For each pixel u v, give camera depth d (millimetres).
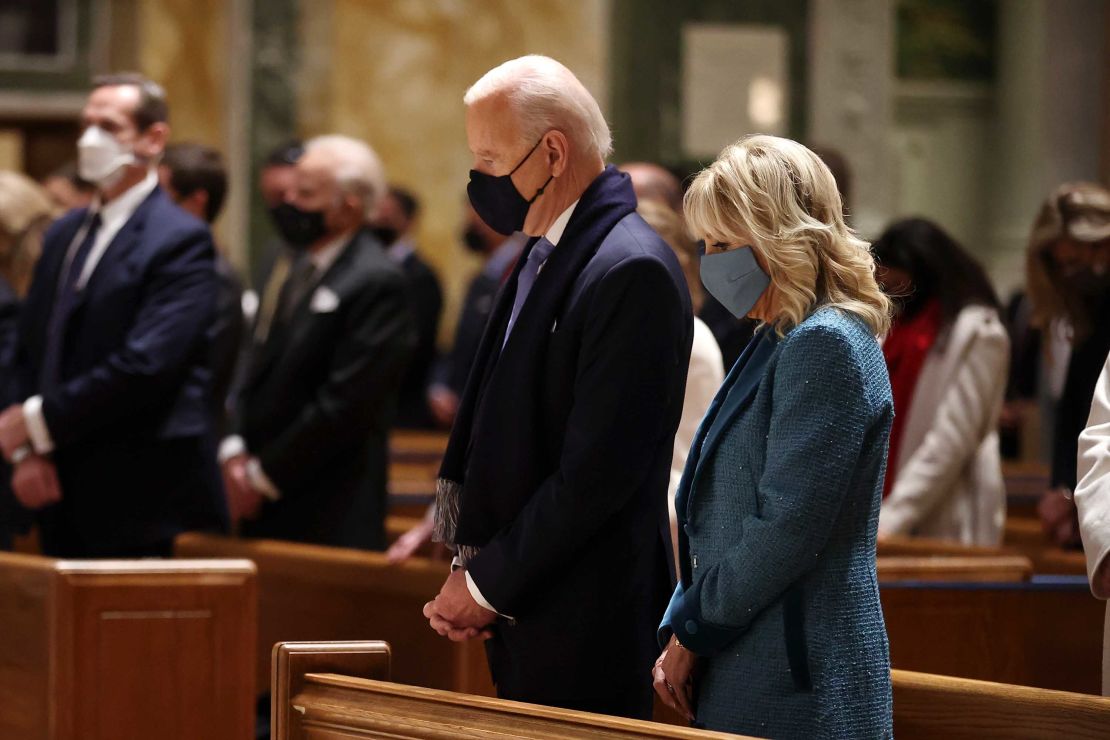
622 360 5055
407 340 8906
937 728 5102
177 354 8148
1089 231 7629
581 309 5164
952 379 8539
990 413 8594
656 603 5301
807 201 4641
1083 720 4852
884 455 4570
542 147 5352
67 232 8602
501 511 5316
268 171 11312
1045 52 18453
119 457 8219
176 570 7168
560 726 4418
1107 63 18047
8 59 18250
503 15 18672
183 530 8297
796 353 4469
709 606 4547
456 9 18641
